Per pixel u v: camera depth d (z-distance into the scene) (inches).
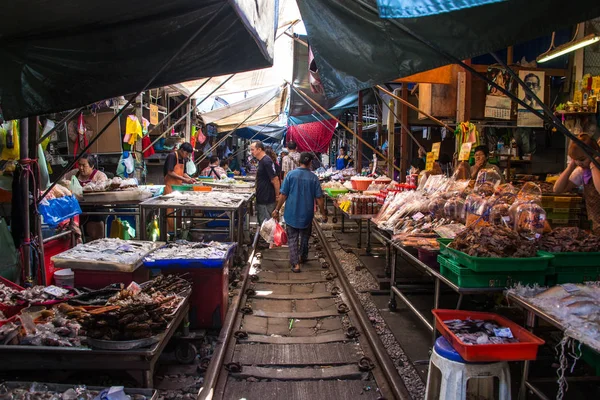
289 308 217.5
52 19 136.3
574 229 142.2
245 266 279.3
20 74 162.2
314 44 160.9
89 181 283.1
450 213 193.0
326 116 643.5
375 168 460.1
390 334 179.2
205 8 143.4
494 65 277.6
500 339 106.9
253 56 173.3
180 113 571.5
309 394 138.5
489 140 329.1
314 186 285.7
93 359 121.1
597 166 115.7
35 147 188.2
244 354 164.7
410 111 362.9
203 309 176.7
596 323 96.8
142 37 155.3
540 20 132.6
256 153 329.4
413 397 130.8
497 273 125.4
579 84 272.8
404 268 271.3
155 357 123.0
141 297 133.2
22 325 129.0
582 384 135.3
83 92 173.3
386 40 149.6
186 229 362.3
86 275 168.4
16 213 180.9
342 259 305.9
